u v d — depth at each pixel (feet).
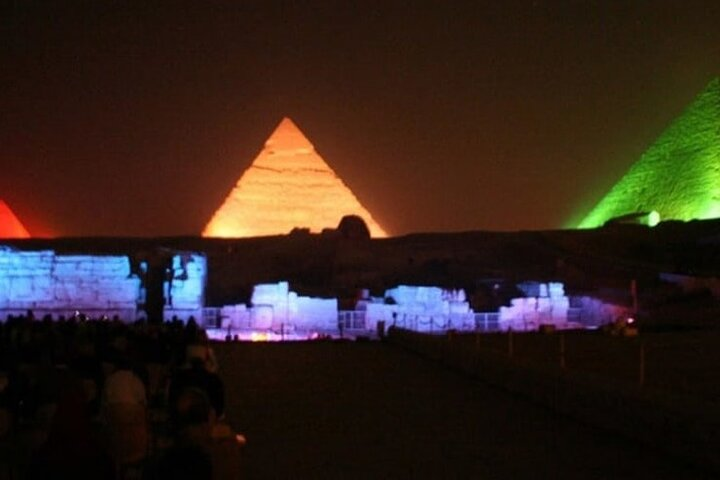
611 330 133.39
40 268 169.48
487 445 52.90
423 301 171.01
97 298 168.45
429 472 46.44
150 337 68.49
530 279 206.28
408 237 246.68
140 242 252.42
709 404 46.24
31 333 67.05
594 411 58.65
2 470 34.37
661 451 49.75
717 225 231.09
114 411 38.37
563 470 46.06
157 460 26.99
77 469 25.21
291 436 57.21
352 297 185.98
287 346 127.65
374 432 58.18
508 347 109.81
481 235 247.70
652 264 213.05
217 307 180.45
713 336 125.59
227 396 76.38
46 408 34.91
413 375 90.38
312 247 234.58
